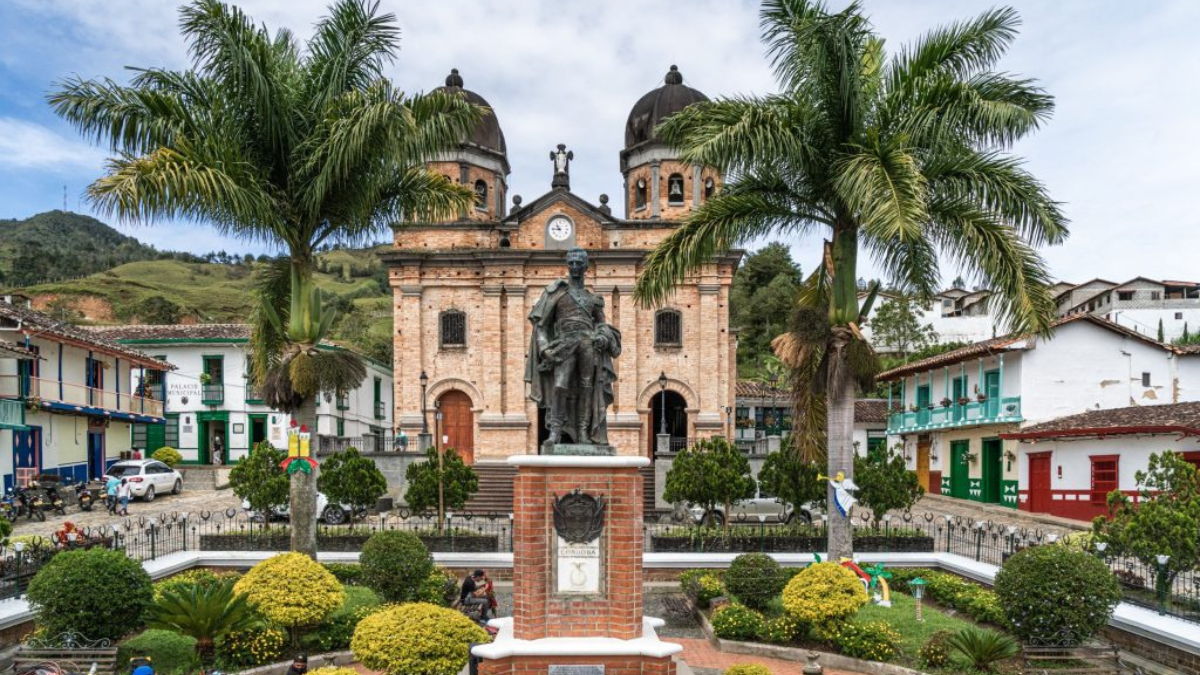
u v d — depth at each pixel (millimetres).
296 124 16172
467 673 11102
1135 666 12430
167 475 33750
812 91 15031
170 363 42594
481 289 36344
